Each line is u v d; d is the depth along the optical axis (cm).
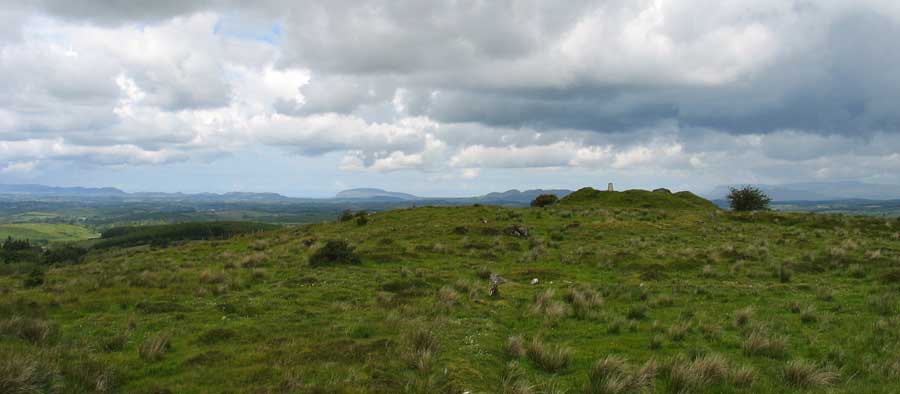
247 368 1025
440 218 5431
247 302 1809
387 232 4444
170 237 16025
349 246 3294
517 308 1833
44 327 1260
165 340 1216
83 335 1316
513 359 1185
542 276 2589
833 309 1762
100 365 1002
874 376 1058
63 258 6122
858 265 2675
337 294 2005
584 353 1247
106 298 1844
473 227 4444
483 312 1733
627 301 1984
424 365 1031
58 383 863
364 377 980
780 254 3272
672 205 7569
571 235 4216
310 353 1138
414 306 1755
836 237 4200
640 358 1199
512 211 6025
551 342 1368
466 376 1011
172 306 1719
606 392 938
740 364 1148
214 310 1678
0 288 2152
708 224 5097
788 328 1478
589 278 2583
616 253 3241
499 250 3509
